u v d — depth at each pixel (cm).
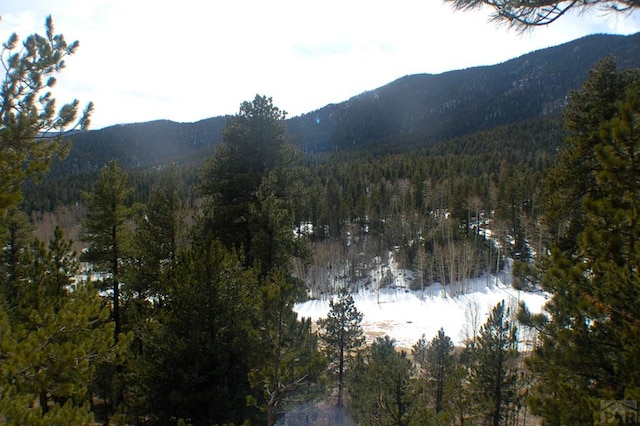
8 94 590
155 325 903
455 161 8950
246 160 1603
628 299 397
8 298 981
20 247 1509
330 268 5122
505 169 6781
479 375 1568
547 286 574
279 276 1049
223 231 1498
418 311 3994
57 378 534
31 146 610
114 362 596
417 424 862
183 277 890
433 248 5066
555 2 398
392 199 6744
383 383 1137
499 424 1633
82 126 657
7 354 492
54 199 8781
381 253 5519
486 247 5109
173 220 1797
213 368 849
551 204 1041
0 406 434
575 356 471
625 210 439
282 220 1397
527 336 2161
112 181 1711
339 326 2062
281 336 701
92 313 599
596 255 437
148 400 850
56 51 614
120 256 1775
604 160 441
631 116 423
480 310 3784
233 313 892
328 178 8356
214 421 802
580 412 420
